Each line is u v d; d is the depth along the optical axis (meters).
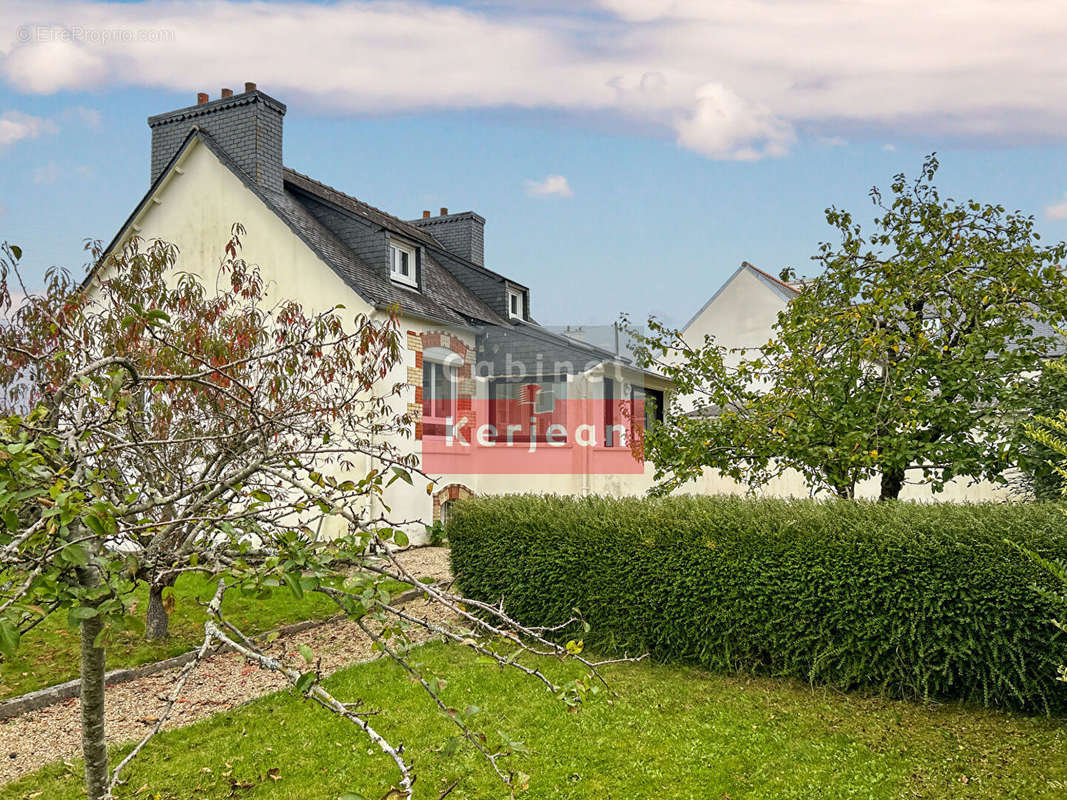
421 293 15.48
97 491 2.22
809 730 5.50
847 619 6.26
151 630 7.66
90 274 7.71
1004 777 4.68
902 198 8.80
